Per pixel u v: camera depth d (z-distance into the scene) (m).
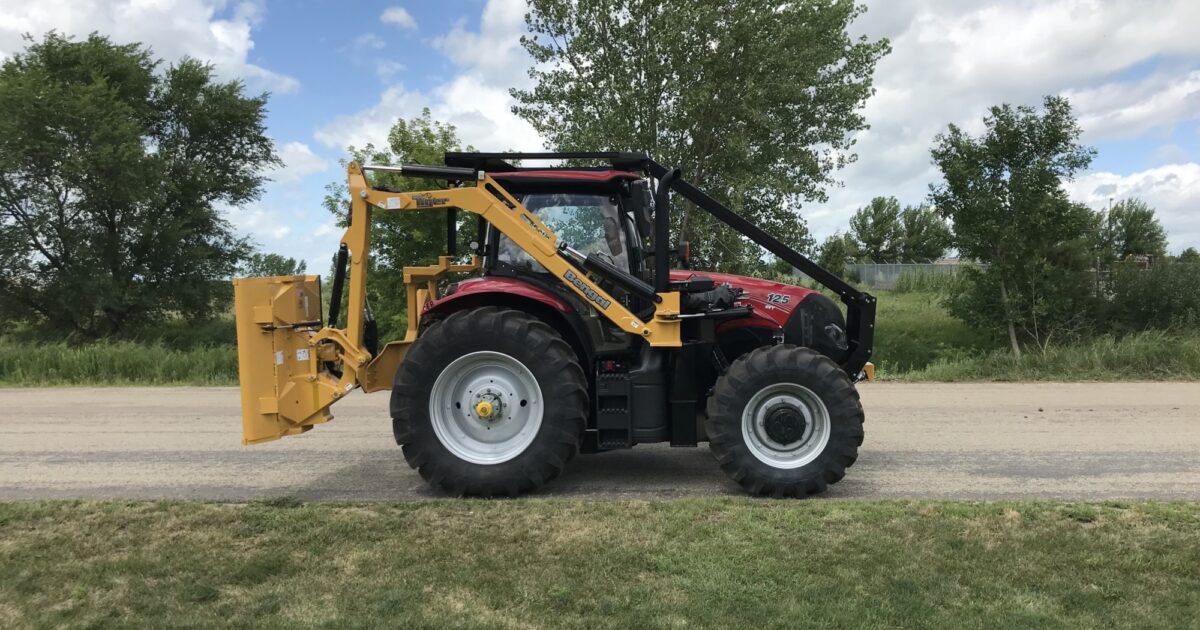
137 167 25.44
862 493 4.75
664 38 15.71
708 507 4.27
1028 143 15.09
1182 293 15.27
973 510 4.16
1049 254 15.65
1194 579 3.24
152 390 10.38
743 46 16.11
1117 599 3.04
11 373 11.80
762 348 4.77
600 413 4.86
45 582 3.28
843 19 17.22
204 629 2.84
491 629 2.81
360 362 4.91
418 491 4.90
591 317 5.19
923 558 3.46
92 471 5.51
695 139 16.88
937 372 10.82
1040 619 2.87
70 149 24.55
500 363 4.77
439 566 3.41
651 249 5.33
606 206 5.23
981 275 16.02
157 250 27.25
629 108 16.66
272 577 3.33
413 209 4.97
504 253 5.24
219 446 6.39
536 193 5.25
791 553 3.53
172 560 3.52
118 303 25.88
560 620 2.88
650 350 4.94
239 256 30.11
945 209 15.77
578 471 5.39
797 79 16.66
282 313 4.72
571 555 3.52
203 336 26.78
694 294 5.05
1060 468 5.35
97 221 26.77
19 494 4.89
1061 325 15.39
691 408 4.89
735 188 16.27
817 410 4.68
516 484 4.63
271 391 4.71
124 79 28.00
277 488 5.00
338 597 3.10
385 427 7.18
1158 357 10.80
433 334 4.72
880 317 21.31
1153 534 3.78
